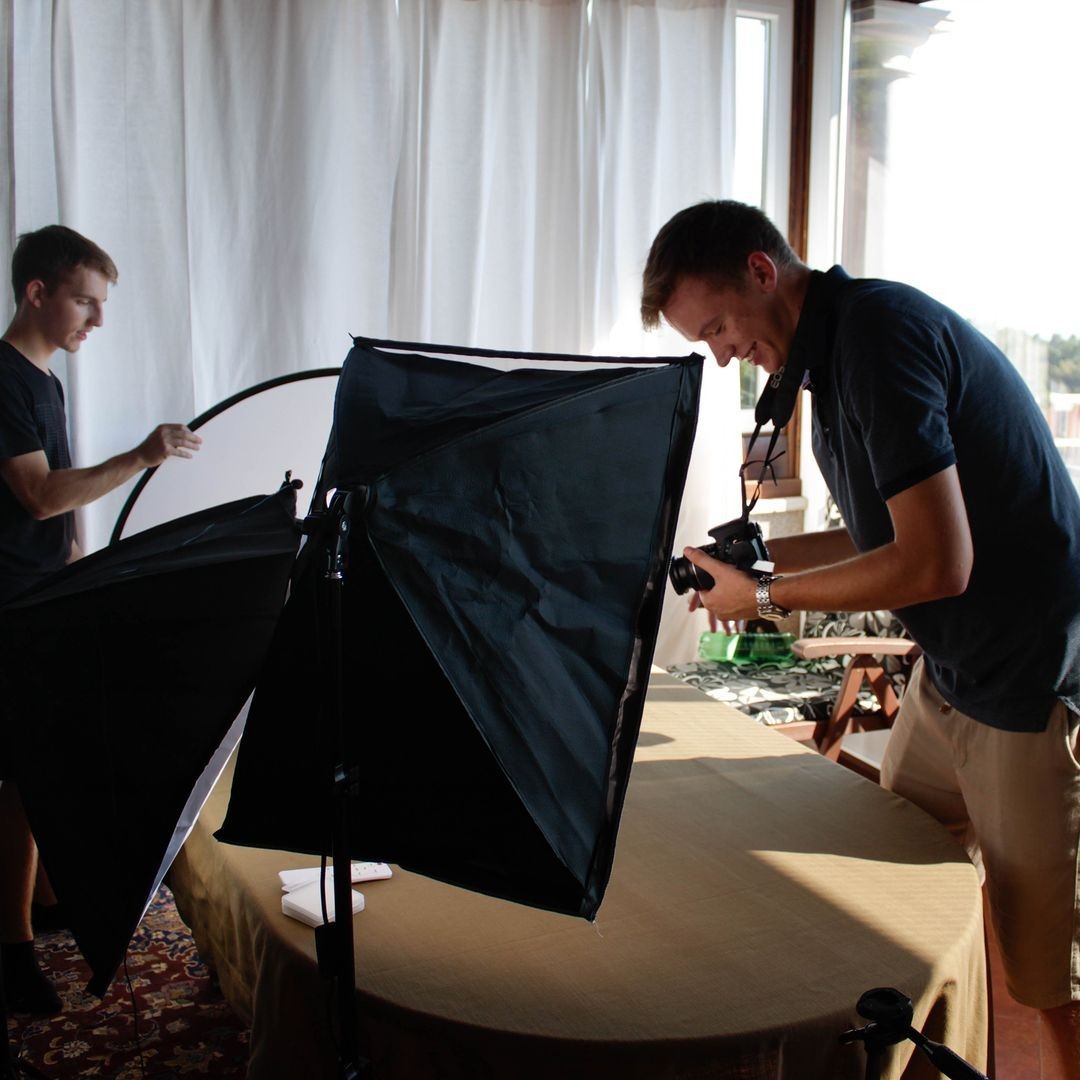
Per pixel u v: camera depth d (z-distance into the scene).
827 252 3.66
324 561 0.82
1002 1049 2.06
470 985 1.12
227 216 2.88
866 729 2.90
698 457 3.44
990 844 1.59
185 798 0.90
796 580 1.47
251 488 2.04
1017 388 1.48
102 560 1.06
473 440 0.91
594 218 3.25
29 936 2.05
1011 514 1.46
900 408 1.33
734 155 3.49
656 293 1.62
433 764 0.87
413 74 2.99
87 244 2.20
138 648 0.91
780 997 1.09
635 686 0.97
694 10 3.30
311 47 2.86
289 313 2.93
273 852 1.43
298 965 1.16
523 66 3.13
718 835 1.45
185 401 2.84
